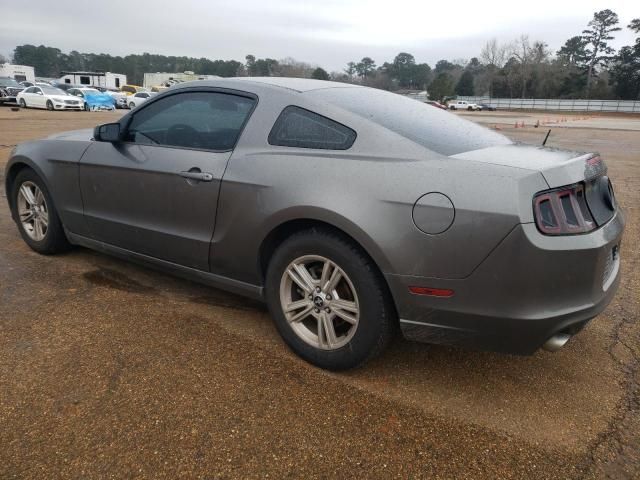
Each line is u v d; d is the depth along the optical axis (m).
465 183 2.42
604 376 2.96
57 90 31.83
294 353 3.04
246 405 2.55
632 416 2.60
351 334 2.74
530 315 2.37
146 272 4.22
